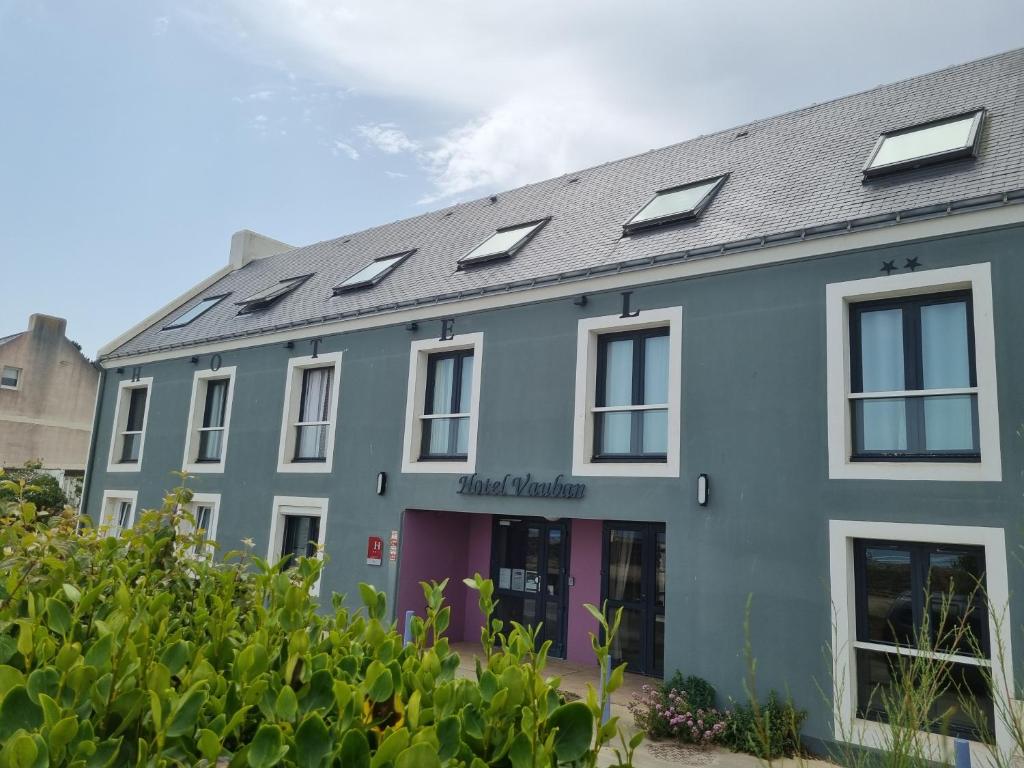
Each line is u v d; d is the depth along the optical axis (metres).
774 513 7.68
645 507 8.59
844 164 9.37
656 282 9.00
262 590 3.52
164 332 16.55
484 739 2.41
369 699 2.54
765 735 3.32
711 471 8.17
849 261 7.68
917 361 7.33
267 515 12.76
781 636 7.41
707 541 8.05
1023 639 6.19
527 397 9.94
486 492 10.02
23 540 3.64
